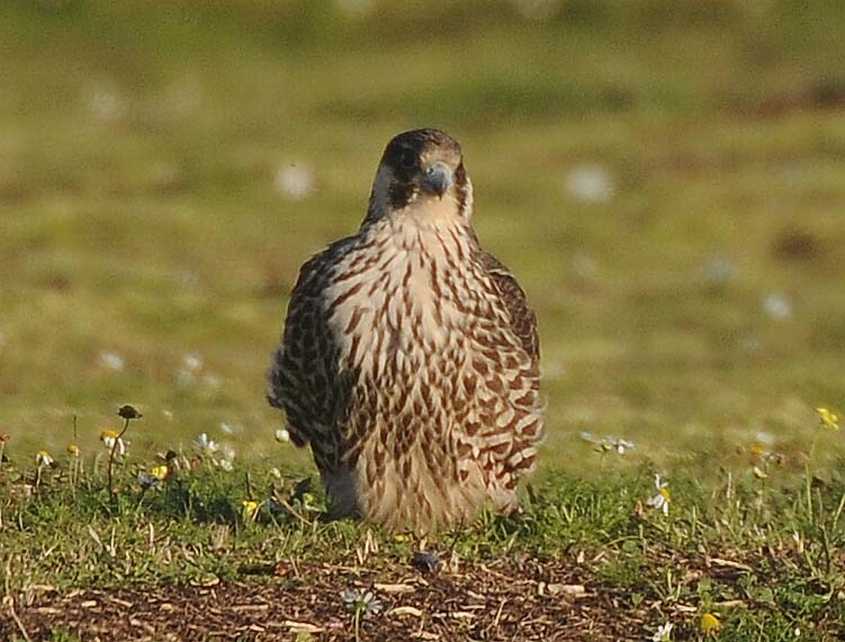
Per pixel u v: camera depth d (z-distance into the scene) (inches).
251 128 1226.0
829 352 743.7
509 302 390.9
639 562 377.7
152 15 1536.7
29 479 420.5
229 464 427.8
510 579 369.7
